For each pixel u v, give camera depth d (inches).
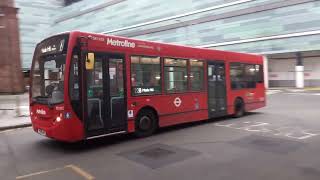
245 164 295.3
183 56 494.3
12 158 338.3
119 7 2947.8
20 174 282.4
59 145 396.5
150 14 2667.3
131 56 419.2
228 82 584.4
